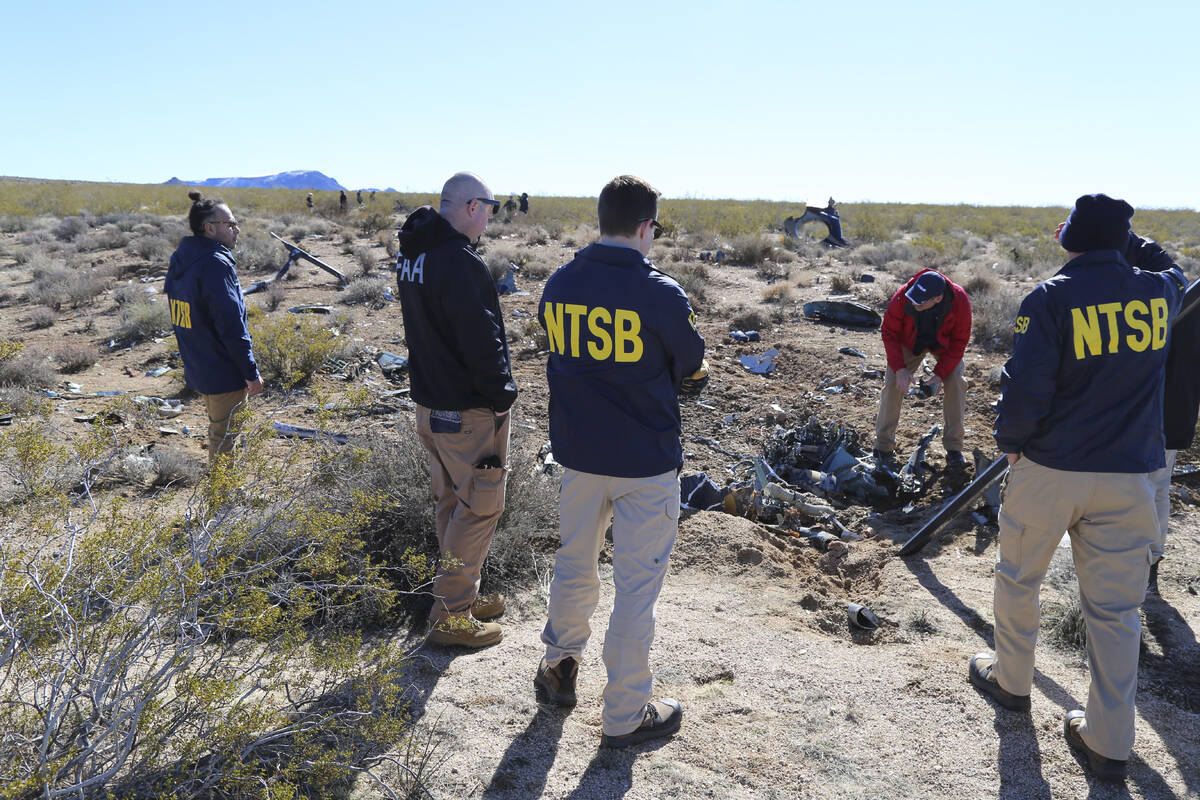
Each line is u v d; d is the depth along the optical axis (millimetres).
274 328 8609
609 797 2570
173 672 2250
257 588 2529
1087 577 2766
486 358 3008
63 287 13320
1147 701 3207
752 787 2654
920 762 2795
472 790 2561
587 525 2887
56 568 2268
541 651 3494
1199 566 4469
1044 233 28828
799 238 21562
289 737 2502
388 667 2635
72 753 2123
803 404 7832
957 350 5961
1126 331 2617
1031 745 2885
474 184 3018
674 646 3561
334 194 41625
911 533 5227
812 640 3703
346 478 3967
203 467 5578
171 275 4211
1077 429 2680
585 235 21781
